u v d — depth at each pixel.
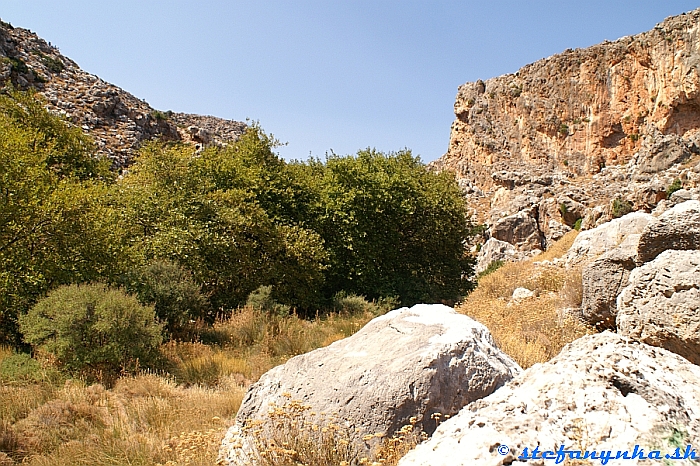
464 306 12.90
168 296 11.33
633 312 6.37
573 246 14.58
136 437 6.19
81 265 11.00
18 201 10.30
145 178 15.52
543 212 37.78
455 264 22.83
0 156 10.38
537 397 2.73
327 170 20.50
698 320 5.69
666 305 5.99
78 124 27.02
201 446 5.34
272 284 15.88
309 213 18.42
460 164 50.66
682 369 2.96
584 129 44.19
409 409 4.42
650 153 34.78
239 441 4.61
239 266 15.08
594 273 8.51
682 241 7.34
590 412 2.53
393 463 3.74
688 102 38.06
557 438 2.39
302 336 11.73
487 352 4.99
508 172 44.16
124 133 28.67
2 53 28.03
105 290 9.65
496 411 2.70
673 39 38.97
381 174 20.12
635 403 2.52
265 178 17.92
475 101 51.00
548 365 3.05
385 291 18.34
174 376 8.71
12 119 14.43
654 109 40.22
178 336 11.16
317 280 16.75
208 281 14.27
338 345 5.58
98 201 12.27
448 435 2.64
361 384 4.67
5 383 7.69
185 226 14.26
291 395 4.92
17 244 10.47
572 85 45.16
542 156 45.38
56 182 12.00
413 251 21.94
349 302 16.02
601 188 38.50
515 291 12.94
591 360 2.94
